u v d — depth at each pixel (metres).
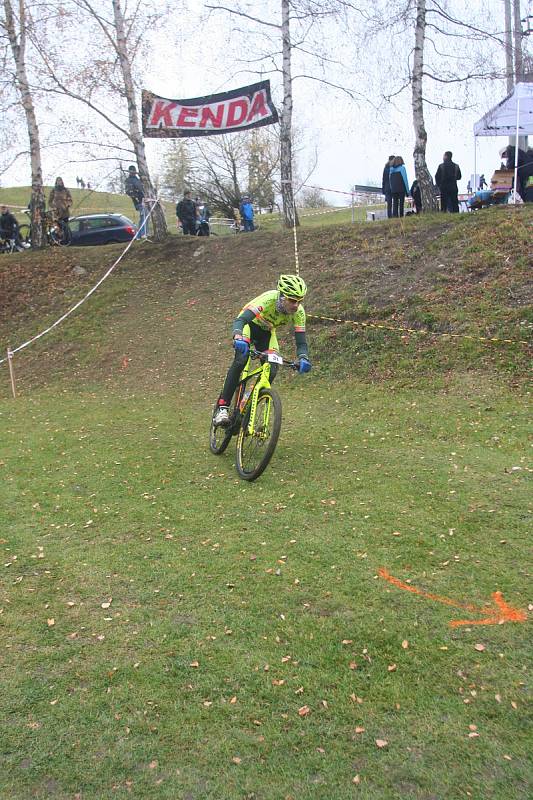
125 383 10.45
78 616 3.74
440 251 11.54
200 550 4.48
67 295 14.14
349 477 5.70
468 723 2.76
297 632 3.45
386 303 10.50
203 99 15.13
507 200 14.84
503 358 8.41
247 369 6.18
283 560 4.25
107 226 18.77
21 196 41.69
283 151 15.16
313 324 10.65
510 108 15.77
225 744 2.73
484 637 3.32
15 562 4.47
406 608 3.61
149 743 2.75
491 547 4.26
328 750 2.67
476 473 5.59
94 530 4.95
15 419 9.09
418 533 4.52
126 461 6.67
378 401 8.14
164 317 12.50
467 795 2.43
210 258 14.47
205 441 7.24
